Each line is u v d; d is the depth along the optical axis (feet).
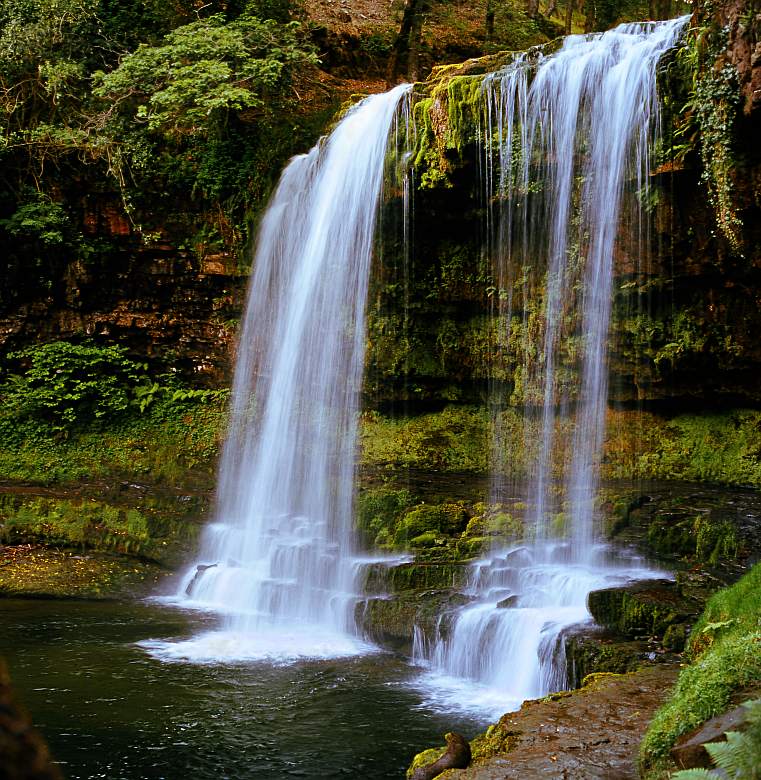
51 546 48.67
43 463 57.16
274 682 30.12
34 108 61.62
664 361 40.22
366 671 31.83
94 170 59.62
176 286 60.13
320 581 41.16
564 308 42.68
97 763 22.85
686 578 30.42
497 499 45.50
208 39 57.88
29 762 4.71
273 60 58.13
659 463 41.42
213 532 47.80
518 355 45.68
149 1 65.72
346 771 22.65
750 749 12.52
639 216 38.45
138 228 58.59
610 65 38.70
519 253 44.50
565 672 27.99
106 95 59.98
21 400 58.29
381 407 51.06
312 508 49.90
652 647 27.04
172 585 45.39
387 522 45.24
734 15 29.96
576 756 18.08
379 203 46.85
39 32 60.44
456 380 49.47
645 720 20.08
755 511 36.52
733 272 37.45
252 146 58.65
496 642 31.09
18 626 37.19
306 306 51.80
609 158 38.91
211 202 59.00
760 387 39.37
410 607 34.99
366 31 80.12
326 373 50.85
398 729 25.67
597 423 42.93
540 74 41.11
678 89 35.70
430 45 80.43
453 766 18.88
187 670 31.27
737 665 17.71
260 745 24.32
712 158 32.53
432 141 43.98
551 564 39.04
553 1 94.99
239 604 41.96
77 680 29.76
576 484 43.47
